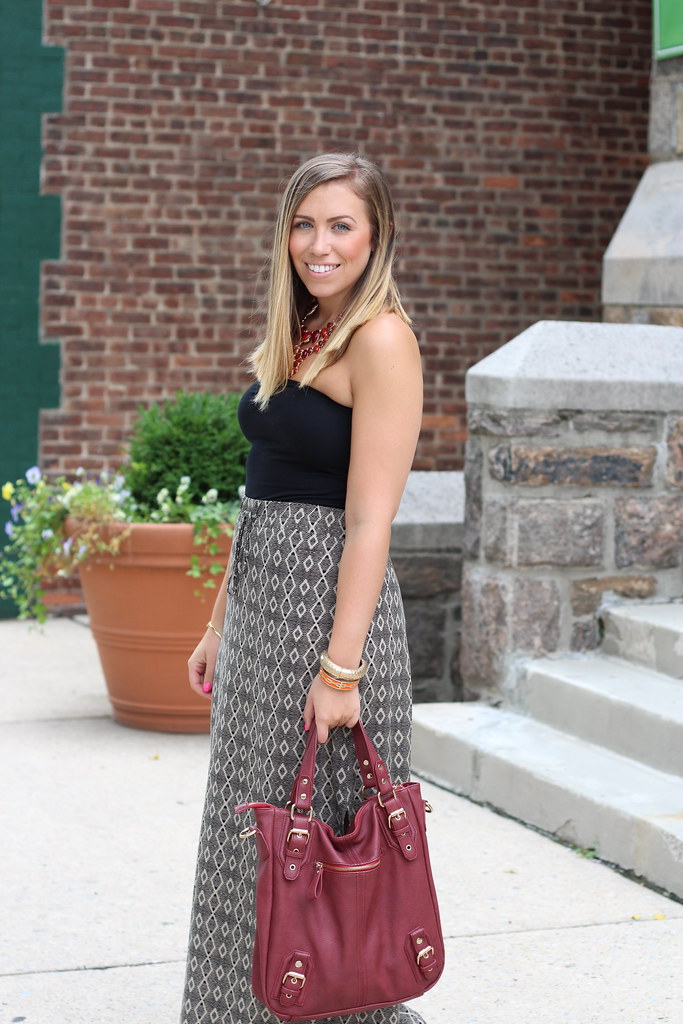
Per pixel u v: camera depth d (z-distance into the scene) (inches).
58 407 310.2
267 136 318.7
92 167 309.1
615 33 338.3
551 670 187.5
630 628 189.2
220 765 96.7
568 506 192.9
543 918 135.4
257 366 95.8
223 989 95.0
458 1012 113.7
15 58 303.0
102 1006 116.0
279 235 93.7
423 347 332.2
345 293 93.9
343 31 321.4
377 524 89.2
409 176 328.5
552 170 337.4
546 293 339.0
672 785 158.7
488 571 198.2
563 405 190.4
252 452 97.3
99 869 149.6
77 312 310.2
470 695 203.5
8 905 138.6
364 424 89.7
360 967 85.5
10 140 303.9
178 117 313.1
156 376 315.6
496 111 332.5
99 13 307.0
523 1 332.2
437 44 327.6
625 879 147.2
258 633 93.7
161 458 211.5
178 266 315.3
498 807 172.7
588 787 158.1
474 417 198.1
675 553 198.2
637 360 195.8
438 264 331.6
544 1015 113.1
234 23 314.8
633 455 194.7
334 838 87.3
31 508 214.4
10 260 305.4
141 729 211.9
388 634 94.0
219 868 96.0
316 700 90.1
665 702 168.4
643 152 342.6
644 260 249.8
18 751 198.2
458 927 132.8
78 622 308.3
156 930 132.9
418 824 89.1
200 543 194.5
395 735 94.2
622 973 121.9
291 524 92.9
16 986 119.7
